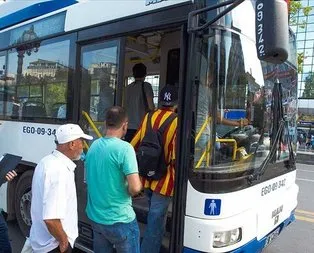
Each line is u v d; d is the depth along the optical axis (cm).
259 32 249
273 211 376
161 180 334
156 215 337
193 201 301
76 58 415
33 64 484
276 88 394
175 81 509
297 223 638
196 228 298
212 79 299
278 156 399
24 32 503
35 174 269
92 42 400
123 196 296
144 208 381
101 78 390
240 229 315
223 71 303
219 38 298
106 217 294
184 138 303
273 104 386
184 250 306
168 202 338
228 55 306
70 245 267
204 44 296
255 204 344
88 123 404
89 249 391
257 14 250
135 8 353
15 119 514
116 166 291
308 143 3064
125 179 294
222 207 301
